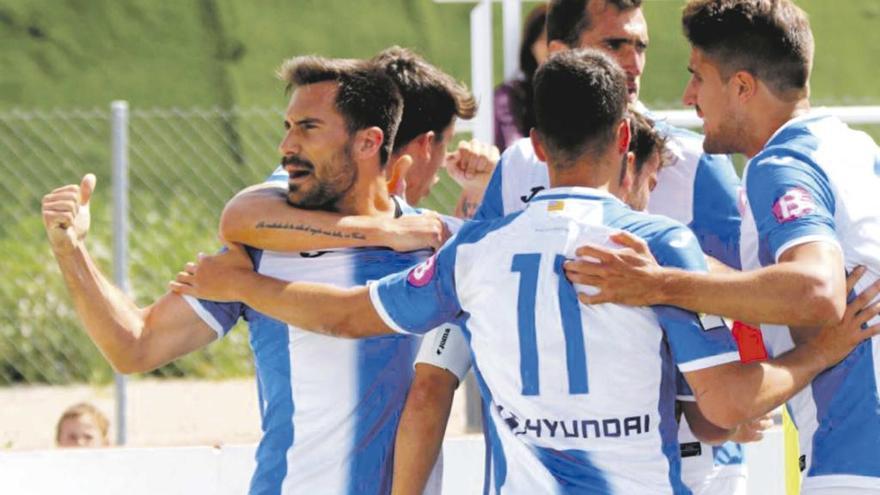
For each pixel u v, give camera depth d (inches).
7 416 1196.5
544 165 537.6
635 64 580.4
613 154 438.0
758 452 636.1
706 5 480.1
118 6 1696.6
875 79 1731.1
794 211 434.3
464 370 481.7
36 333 1341.0
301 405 479.2
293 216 484.1
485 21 766.5
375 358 477.7
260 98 1699.1
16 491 606.2
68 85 1669.5
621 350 416.2
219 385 1312.7
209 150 1483.8
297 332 479.5
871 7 1742.1
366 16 1717.5
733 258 548.7
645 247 414.3
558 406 419.5
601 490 417.4
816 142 456.4
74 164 1524.4
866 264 447.2
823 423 453.1
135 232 1384.1
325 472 476.7
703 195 548.1
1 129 1517.0
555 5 592.4
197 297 486.9
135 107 1675.7
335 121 481.7
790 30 470.3
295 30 1713.8
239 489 617.9
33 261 1378.0
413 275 445.4
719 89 481.1
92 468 611.2
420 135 534.9
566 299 419.5
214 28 1705.2
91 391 1295.5
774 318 415.5
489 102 761.6
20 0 1681.8
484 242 434.9
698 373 414.6
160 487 614.2
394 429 481.4
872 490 444.5
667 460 420.8
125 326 490.0
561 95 433.1
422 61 543.8
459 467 618.8
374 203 495.5
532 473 425.1
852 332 436.1
